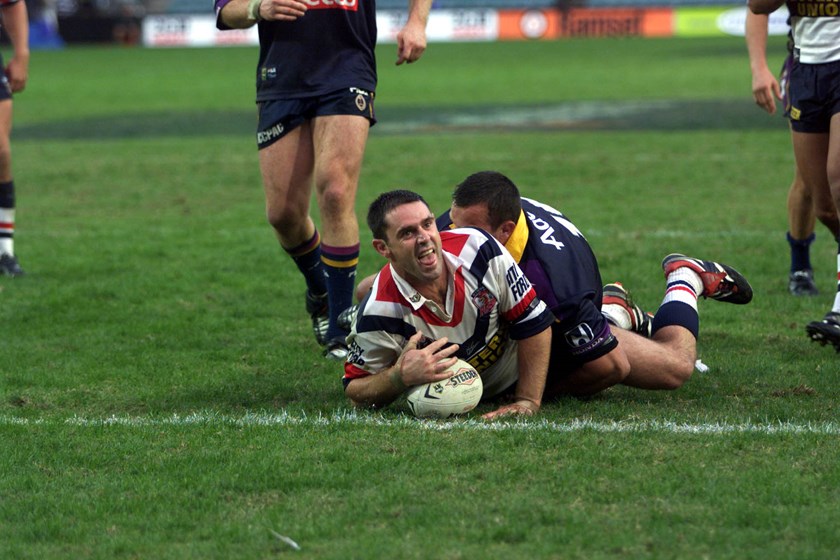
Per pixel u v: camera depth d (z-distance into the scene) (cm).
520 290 1581
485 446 1452
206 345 2141
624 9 18325
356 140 1983
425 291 1571
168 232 3431
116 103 8412
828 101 2062
